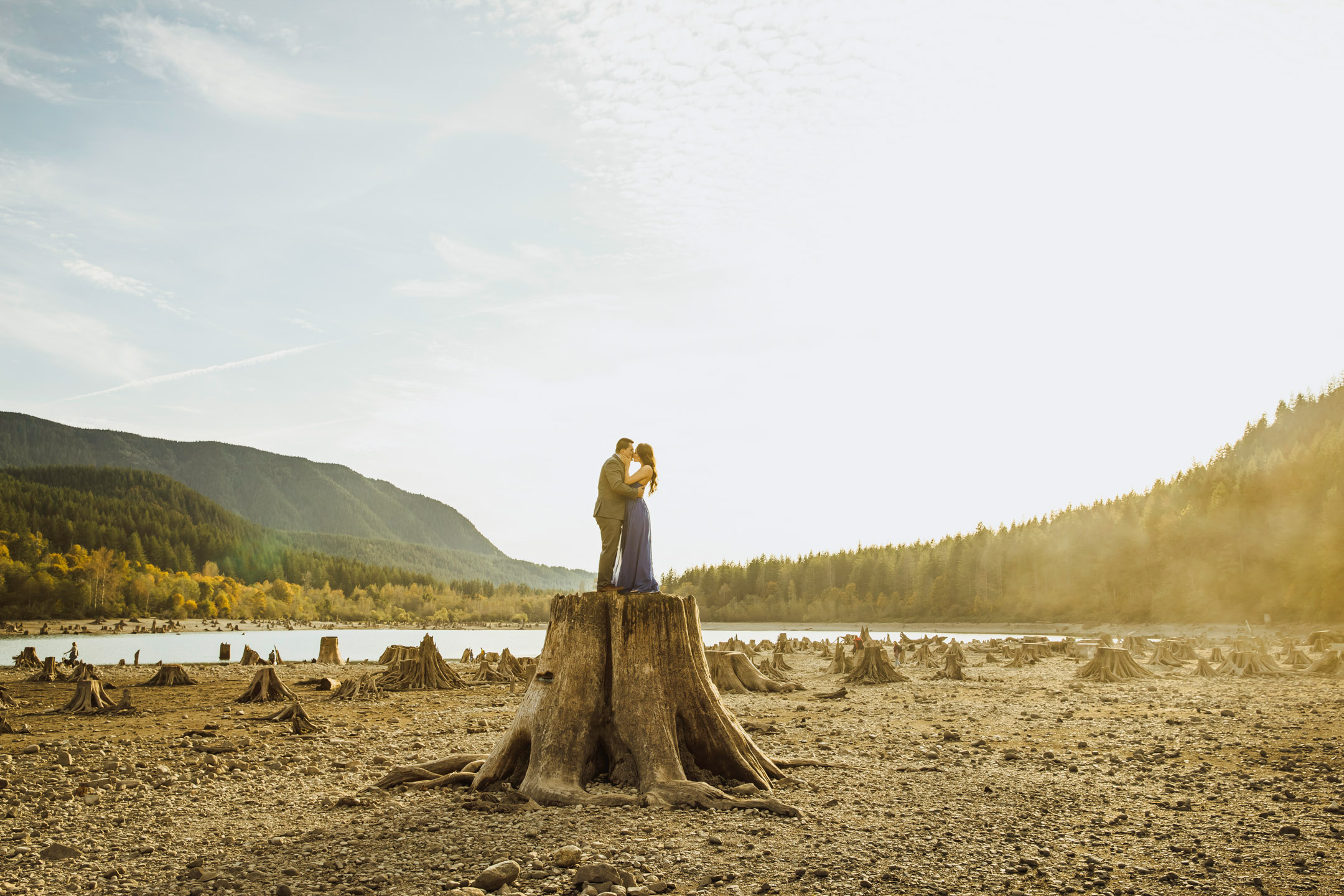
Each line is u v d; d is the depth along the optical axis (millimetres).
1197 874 6711
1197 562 122125
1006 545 181125
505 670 37656
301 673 36938
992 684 31125
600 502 10805
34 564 164250
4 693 23406
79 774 11852
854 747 14094
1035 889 6281
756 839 7578
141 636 123188
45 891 6395
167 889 6410
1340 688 27828
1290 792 9969
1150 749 13742
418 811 8734
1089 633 129375
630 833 7711
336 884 6387
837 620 196875
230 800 9898
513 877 6352
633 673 10008
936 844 7465
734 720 10531
